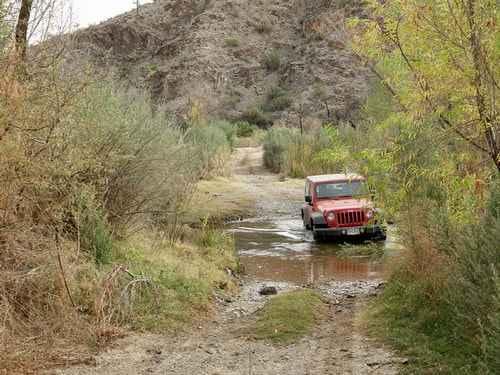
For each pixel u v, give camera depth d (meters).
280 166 33.09
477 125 6.00
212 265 11.59
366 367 6.13
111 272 8.16
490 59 5.84
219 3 104.88
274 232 17.64
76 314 7.27
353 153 7.60
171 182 12.78
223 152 33.12
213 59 91.75
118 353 6.73
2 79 6.88
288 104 78.31
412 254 8.47
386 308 8.21
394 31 6.26
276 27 100.94
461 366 5.78
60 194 9.04
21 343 6.55
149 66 94.19
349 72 76.06
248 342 7.28
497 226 6.03
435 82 6.01
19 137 7.16
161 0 115.31
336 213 15.23
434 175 6.67
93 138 9.41
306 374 6.04
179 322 8.11
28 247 7.75
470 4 5.80
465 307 6.39
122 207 11.00
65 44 8.20
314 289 10.73
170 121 14.55
